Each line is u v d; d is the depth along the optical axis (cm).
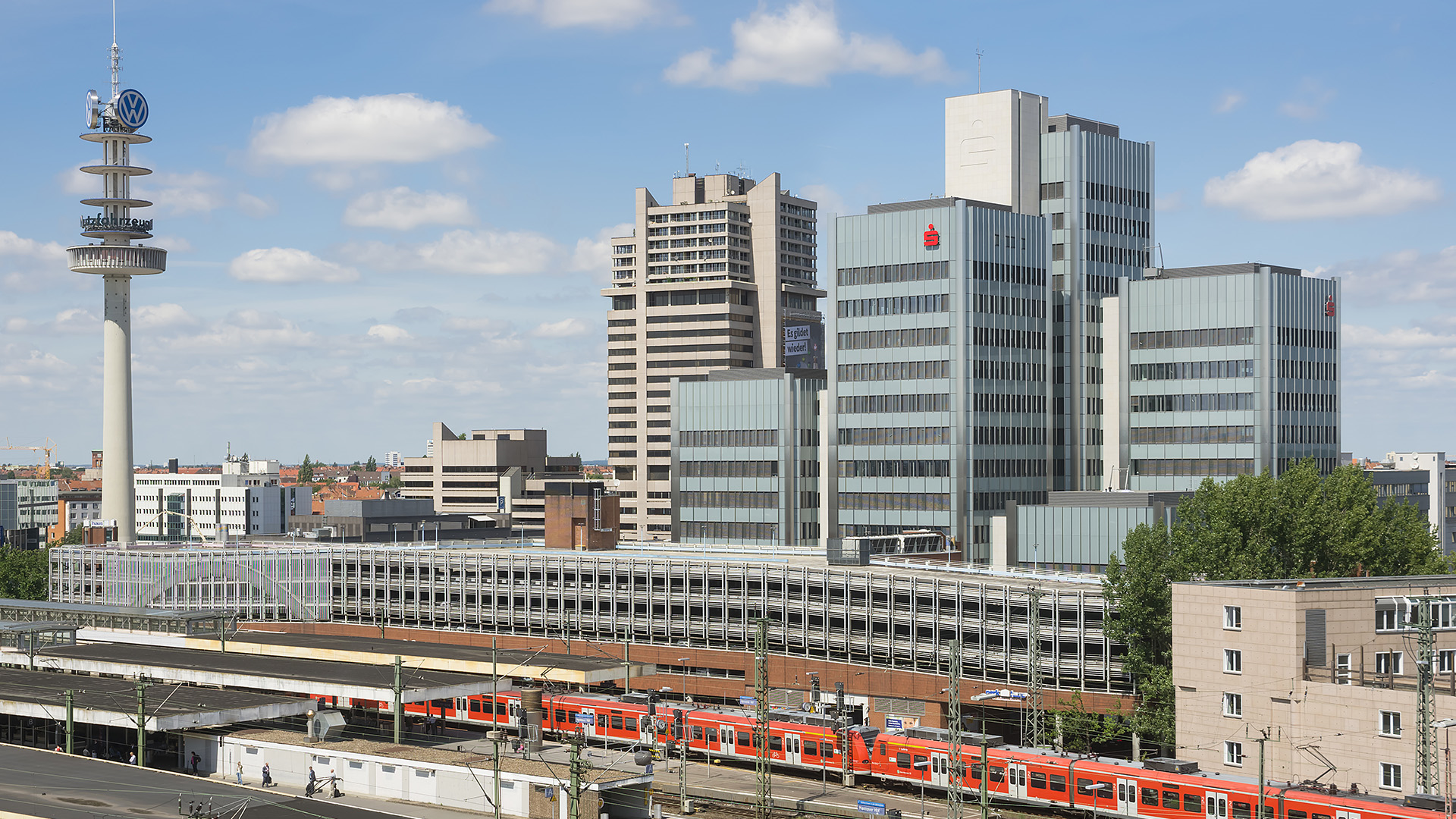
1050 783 10112
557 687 14388
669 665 15238
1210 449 19450
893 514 19312
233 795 9550
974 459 18775
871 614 13812
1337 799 8619
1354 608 9838
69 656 14262
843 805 10350
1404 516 13425
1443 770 8619
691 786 11300
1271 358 18988
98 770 10219
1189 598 10306
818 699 13950
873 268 19612
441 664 13525
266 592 18312
